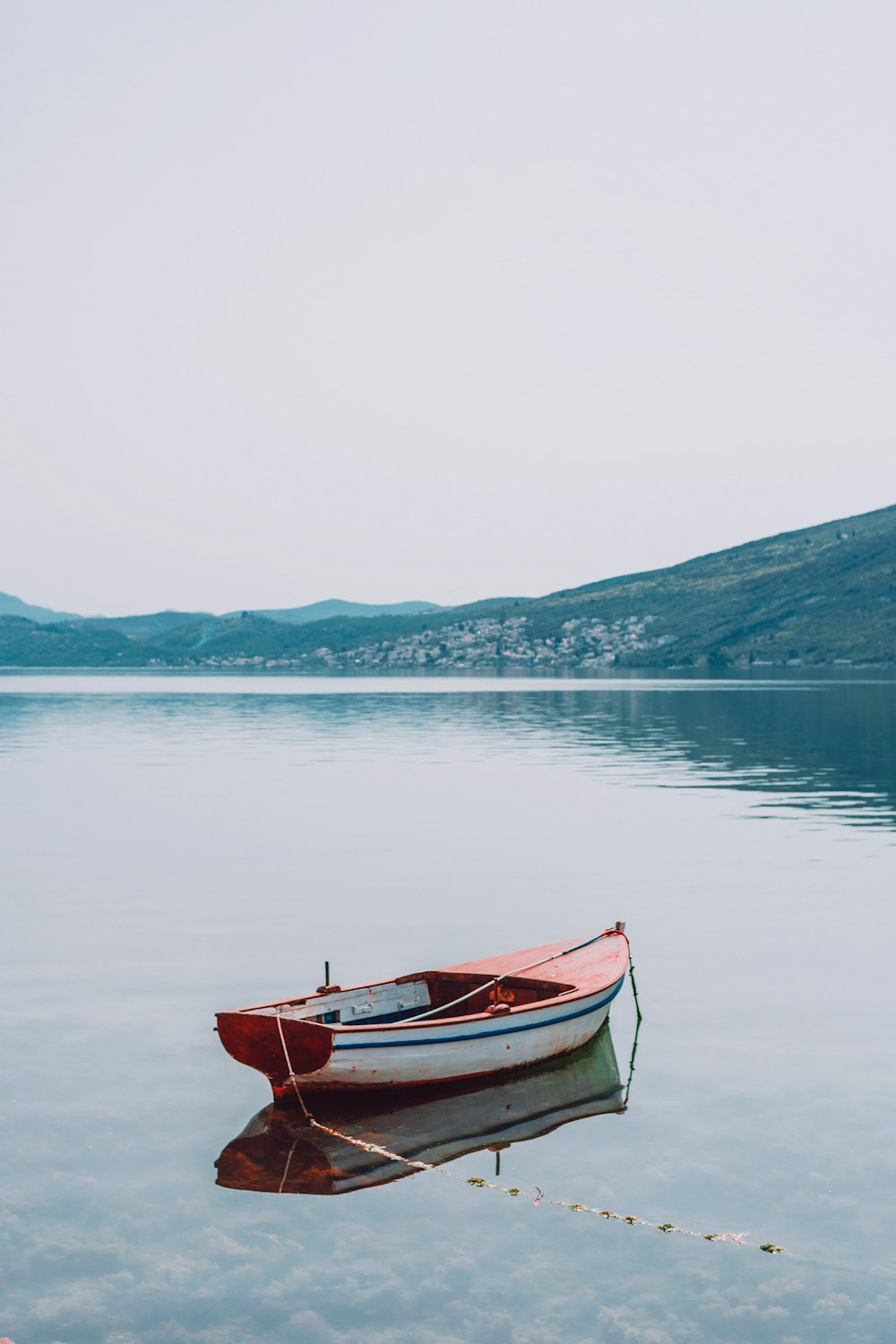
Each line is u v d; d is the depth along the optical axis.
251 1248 12.30
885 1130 14.84
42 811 42.88
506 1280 11.71
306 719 106.19
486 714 114.62
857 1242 12.32
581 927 25.00
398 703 143.38
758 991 20.42
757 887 29.02
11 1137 14.82
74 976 21.50
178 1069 17.06
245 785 51.47
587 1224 12.76
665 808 43.47
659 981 21.02
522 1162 14.18
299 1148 14.62
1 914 26.23
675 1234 12.55
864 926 25.03
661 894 28.27
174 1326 10.96
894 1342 10.65
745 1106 15.62
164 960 22.52
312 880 30.08
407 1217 12.95
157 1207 13.13
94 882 29.88
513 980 18.31
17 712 121.25
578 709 123.69
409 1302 11.35
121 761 63.34
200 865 32.25
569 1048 17.58
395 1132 15.09
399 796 47.38
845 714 106.50
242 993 20.52
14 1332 10.83
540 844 35.56
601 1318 11.06
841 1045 17.78
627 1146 14.55
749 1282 11.62
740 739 77.94
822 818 40.78
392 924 25.34
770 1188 13.44
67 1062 17.31
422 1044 15.90
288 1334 10.85
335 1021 17.19
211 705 140.00
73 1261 12.04
